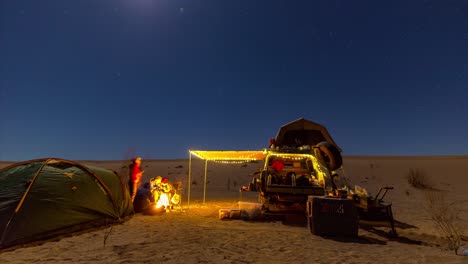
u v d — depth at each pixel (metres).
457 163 36.38
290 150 9.77
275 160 10.77
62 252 4.24
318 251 4.55
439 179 26.67
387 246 5.15
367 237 6.05
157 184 9.34
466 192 19.27
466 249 4.58
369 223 6.92
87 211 6.26
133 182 9.02
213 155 12.34
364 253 4.47
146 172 33.72
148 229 6.23
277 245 4.93
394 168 33.94
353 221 5.93
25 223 4.92
